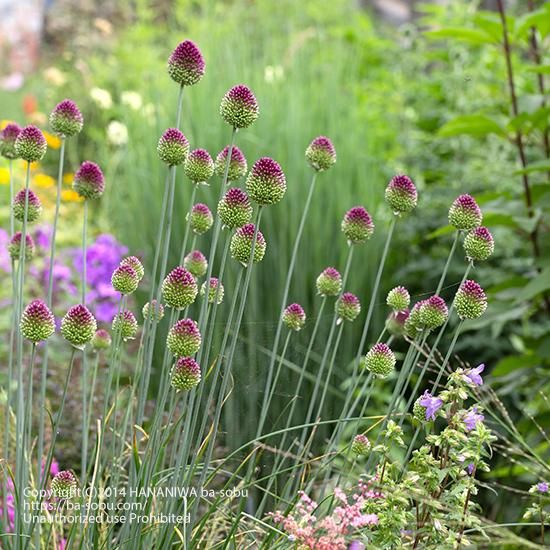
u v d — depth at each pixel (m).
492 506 3.86
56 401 3.69
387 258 5.05
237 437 2.83
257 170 2.08
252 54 6.04
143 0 8.80
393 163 5.83
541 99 4.07
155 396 3.91
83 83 8.34
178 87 5.46
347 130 5.31
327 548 2.03
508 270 4.93
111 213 6.10
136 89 7.61
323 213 4.84
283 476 2.75
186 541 2.08
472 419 2.16
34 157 2.30
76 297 4.74
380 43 7.08
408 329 2.37
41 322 2.07
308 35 5.88
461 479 2.15
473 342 4.60
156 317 2.17
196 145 4.89
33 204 2.52
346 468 2.53
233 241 2.22
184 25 8.16
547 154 4.13
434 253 5.21
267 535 2.23
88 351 4.07
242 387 2.88
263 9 7.86
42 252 4.90
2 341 4.50
